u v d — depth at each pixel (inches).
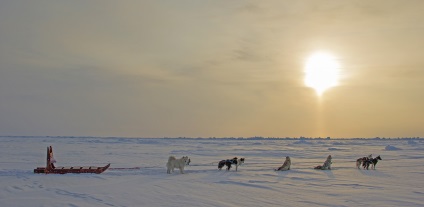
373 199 402.9
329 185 524.4
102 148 1936.5
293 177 624.7
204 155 1386.6
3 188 474.9
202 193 442.0
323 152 1702.8
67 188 479.2
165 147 2190.0
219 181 561.0
